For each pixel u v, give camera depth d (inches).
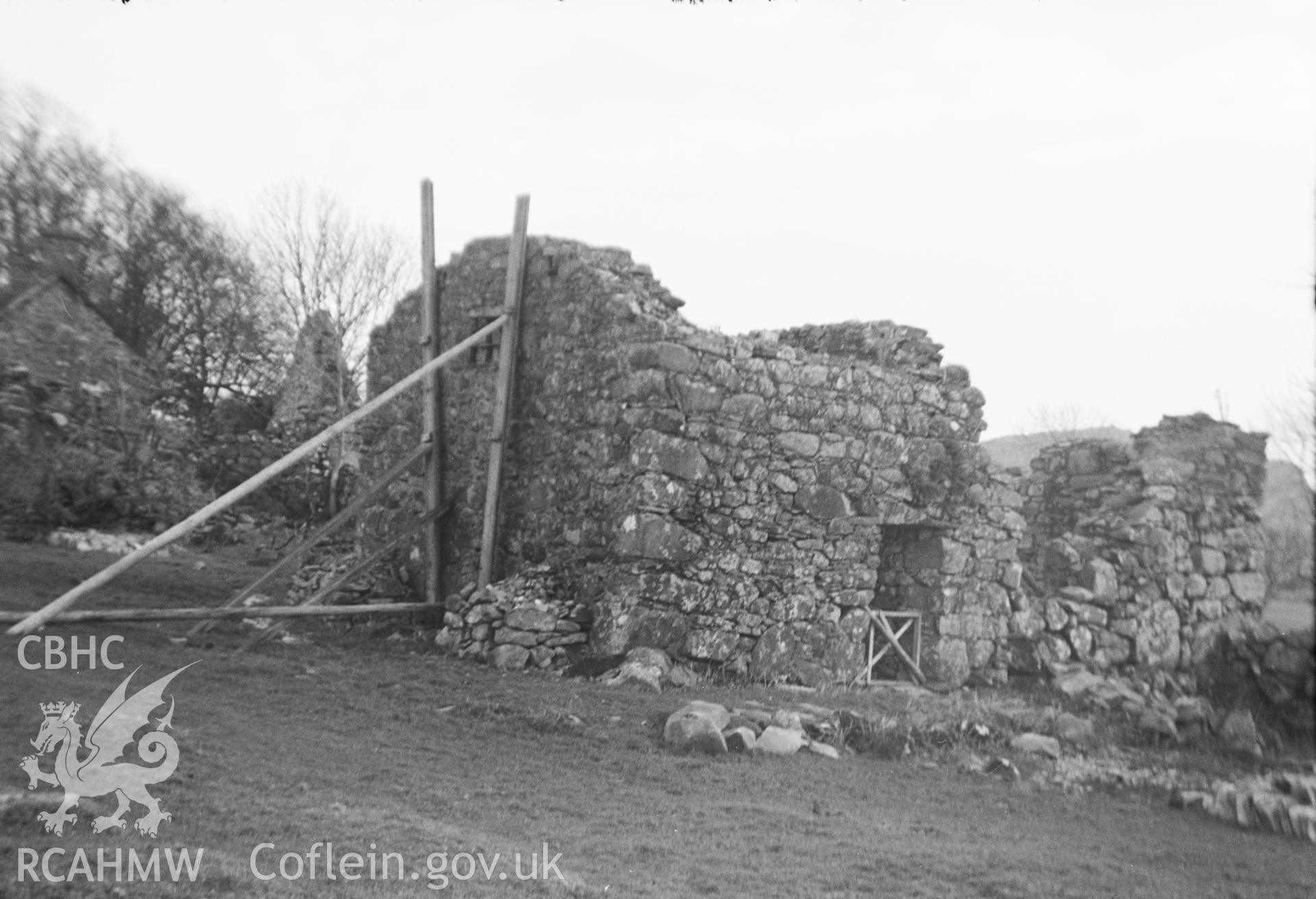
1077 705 572.7
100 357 810.8
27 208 990.4
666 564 522.3
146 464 805.9
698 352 537.6
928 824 344.8
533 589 533.0
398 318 665.6
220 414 1060.5
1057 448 749.3
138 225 1049.5
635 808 334.0
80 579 582.9
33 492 708.7
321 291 1053.8
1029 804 382.3
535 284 589.3
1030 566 688.4
